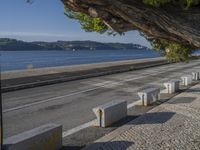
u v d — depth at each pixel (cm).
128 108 1595
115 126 1213
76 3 396
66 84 2630
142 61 6194
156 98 1800
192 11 426
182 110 1529
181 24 423
